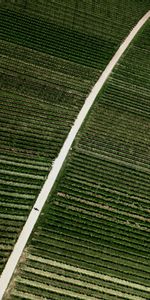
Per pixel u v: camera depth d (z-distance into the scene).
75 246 24.06
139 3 41.75
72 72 32.66
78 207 25.62
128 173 28.31
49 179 26.22
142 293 23.45
